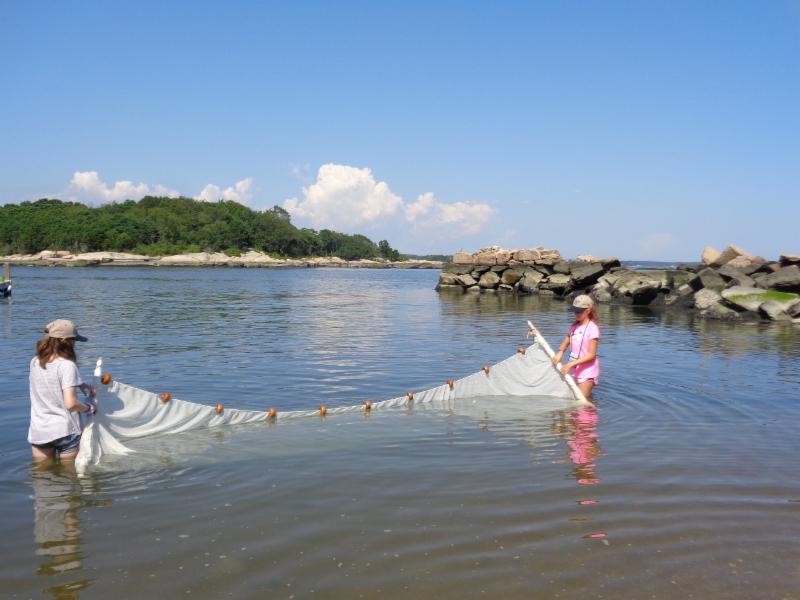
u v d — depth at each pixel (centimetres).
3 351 1232
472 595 332
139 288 3962
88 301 2736
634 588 341
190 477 521
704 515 439
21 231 13500
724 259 3306
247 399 852
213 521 428
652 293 2897
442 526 419
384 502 462
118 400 612
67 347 565
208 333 1588
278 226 17225
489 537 402
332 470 538
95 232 12962
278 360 1171
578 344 853
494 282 4225
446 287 4456
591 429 685
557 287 3719
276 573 355
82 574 354
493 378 866
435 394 832
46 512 446
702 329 1825
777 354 1291
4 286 2888
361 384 962
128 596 330
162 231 14438
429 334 1644
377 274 10019
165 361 1142
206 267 12250
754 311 2123
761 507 455
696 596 333
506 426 697
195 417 674
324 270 12962
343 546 388
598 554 379
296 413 741
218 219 16112
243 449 602
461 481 508
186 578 349
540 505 456
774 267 2872
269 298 3189
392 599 328
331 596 330
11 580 346
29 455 582
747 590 340
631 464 554
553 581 347
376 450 601
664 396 869
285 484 503
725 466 550
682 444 623
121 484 505
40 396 552
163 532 411
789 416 751
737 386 943
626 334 1688
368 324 1897
